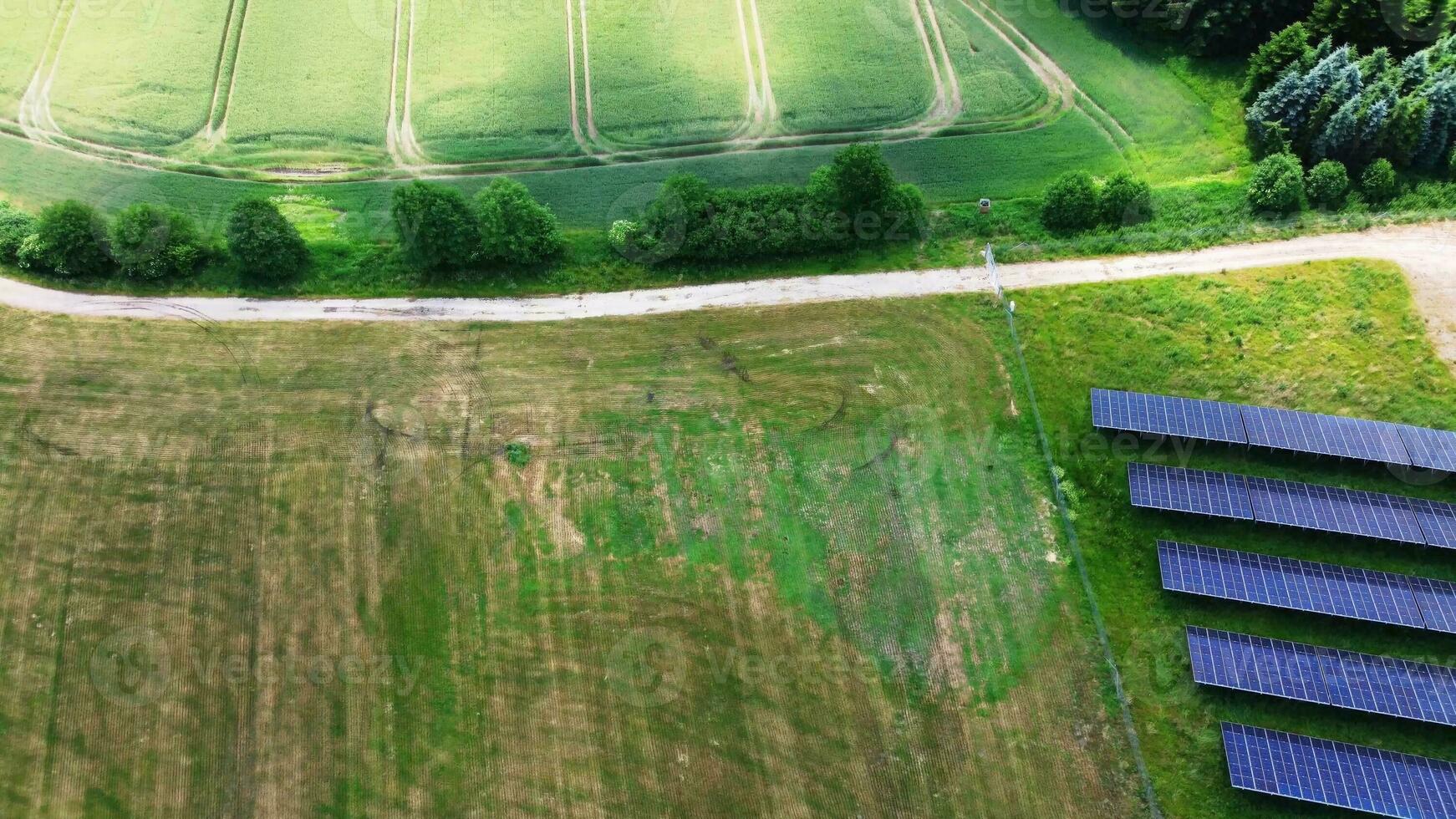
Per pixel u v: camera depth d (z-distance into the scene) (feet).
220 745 166.61
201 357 207.00
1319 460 175.42
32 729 168.96
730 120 250.16
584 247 221.87
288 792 162.81
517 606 175.42
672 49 263.90
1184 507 170.30
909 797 155.74
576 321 209.87
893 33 263.90
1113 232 214.28
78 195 239.50
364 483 189.26
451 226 209.77
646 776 160.97
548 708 166.71
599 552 179.52
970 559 174.29
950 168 235.61
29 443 196.34
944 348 199.82
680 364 201.77
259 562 182.19
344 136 249.75
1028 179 231.50
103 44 266.77
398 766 163.63
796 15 269.44
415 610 176.14
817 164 239.50
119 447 195.21
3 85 260.01
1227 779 150.20
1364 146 210.38
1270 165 211.82
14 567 183.42
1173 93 244.22
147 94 256.93
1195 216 214.48
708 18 270.26
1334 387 184.34
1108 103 244.63
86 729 168.55
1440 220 206.18
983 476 182.60
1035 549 174.19
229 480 190.90
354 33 269.44
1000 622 167.84
